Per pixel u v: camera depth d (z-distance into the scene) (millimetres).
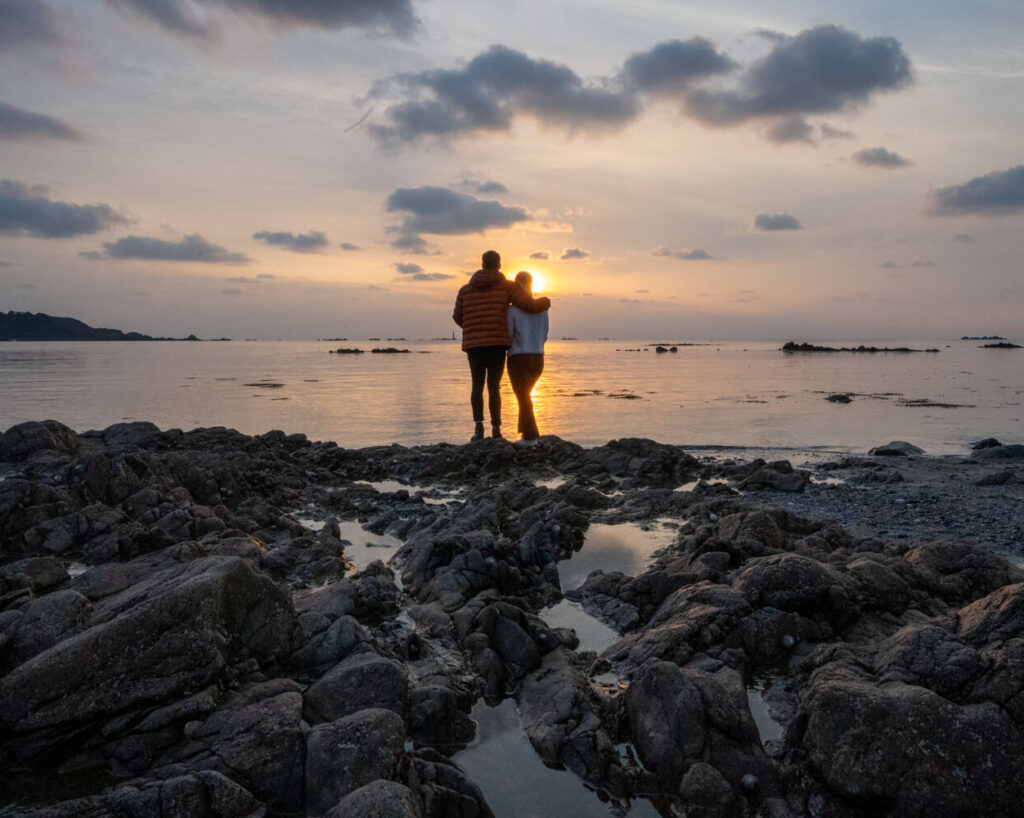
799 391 33625
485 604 5559
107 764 3697
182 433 14328
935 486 11078
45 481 8336
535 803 3551
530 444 13594
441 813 3348
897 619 5371
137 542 7109
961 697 3928
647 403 27250
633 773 3740
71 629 4430
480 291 13406
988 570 5941
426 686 4320
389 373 51906
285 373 51312
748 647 5059
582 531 8258
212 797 3254
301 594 6066
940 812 3414
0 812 3348
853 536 7965
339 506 9969
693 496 9555
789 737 3967
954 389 34688
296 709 3840
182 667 3994
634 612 5824
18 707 3744
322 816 3258
